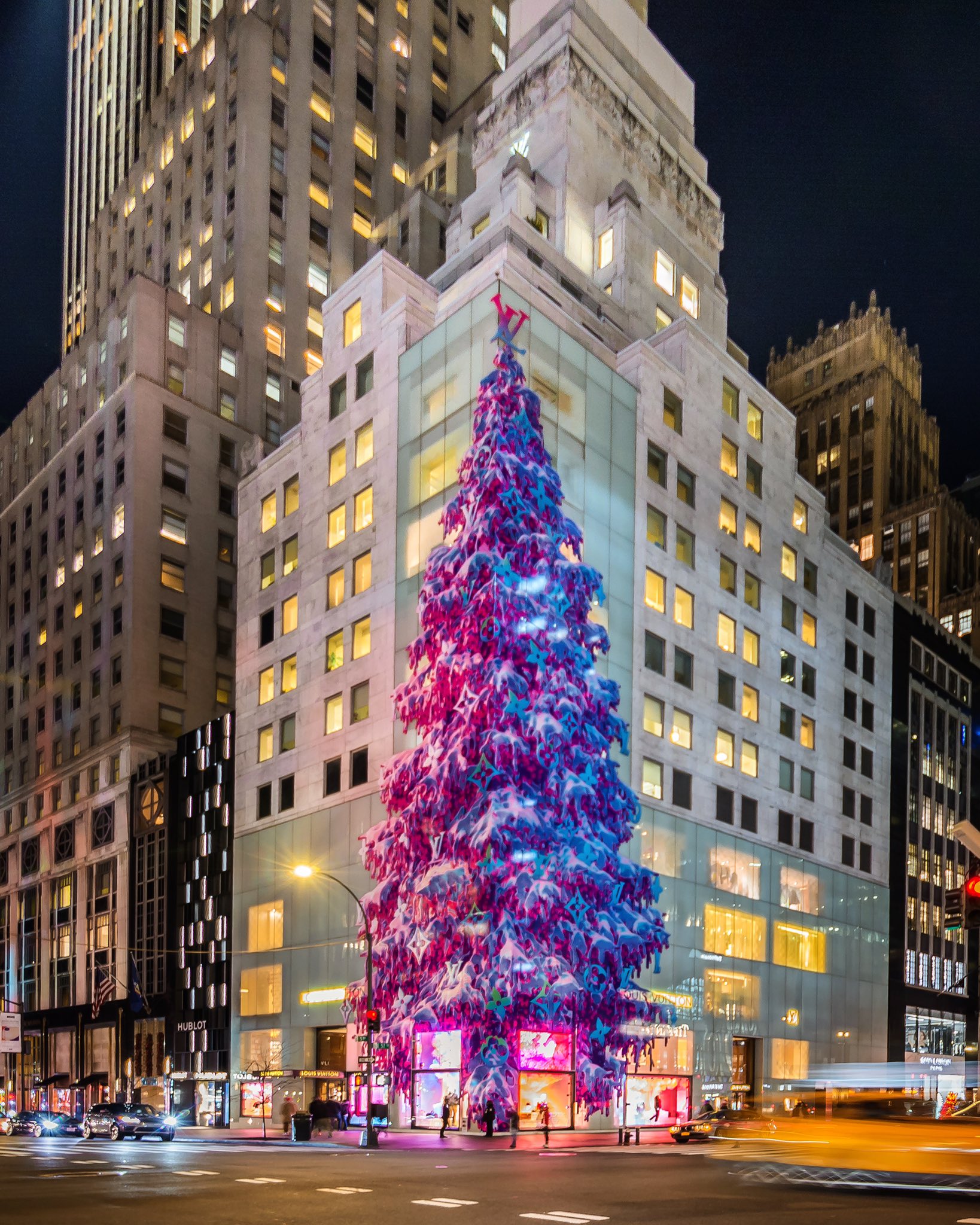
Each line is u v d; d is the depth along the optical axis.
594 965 36.88
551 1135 40.66
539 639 38.47
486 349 49.16
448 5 113.69
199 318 86.81
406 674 50.91
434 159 97.44
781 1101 43.62
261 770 60.94
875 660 75.94
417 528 51.81
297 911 56.12
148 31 126.94
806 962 63.12
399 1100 46.50
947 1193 16.83
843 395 151.88
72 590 87.19
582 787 37.22
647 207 68.81
